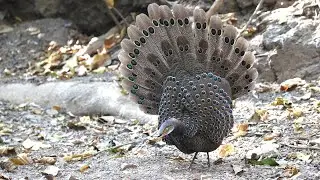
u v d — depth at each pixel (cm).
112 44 1758
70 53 1798
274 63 1436
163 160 1074
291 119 1216
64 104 1520
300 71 1416
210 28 1006
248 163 1020
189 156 1090
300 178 936
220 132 966
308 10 1487
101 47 1772
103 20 1877
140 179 966
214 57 1013
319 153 1045
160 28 1013
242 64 1016
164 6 1013
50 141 1266
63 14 1947
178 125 930
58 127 1376
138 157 1103
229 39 1009
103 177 993
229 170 995
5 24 1978
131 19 1819
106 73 1647
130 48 1027
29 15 1975
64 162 1111
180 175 975
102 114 1457
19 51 1856
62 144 1241
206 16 1004
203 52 1011
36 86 1609
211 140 966
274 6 1603
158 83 1028
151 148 1158
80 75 1667
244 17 1644
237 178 950
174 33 1009
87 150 1184
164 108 992
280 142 1105
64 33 1892
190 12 1088
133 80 1037
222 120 966
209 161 1019
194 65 1010
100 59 1703
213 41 1008
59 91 1551
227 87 996
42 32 1906
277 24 1487
